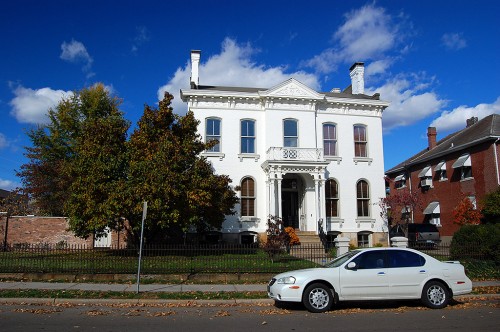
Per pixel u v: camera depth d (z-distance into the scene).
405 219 32.84
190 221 18.88
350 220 28.22
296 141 27.80
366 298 10.29
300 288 10.16
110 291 12.53
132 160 18.80
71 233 24.19
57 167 28.84
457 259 16.80
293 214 28.39
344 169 28.69
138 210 17.58
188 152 19.84
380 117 29.78
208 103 27.47
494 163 27.66
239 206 26.77
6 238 22.84
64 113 33.66
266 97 27.52
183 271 15.09
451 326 8.46
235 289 13.17
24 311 10.05
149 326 8.52
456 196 31.42
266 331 8.07
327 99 28.70
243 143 27.61
